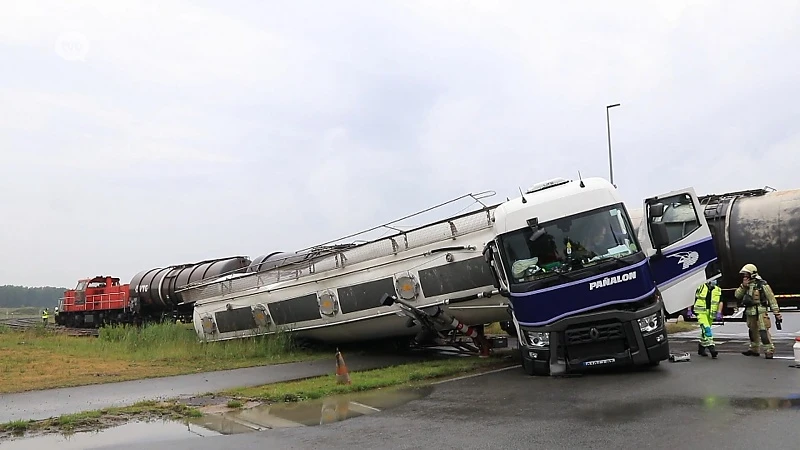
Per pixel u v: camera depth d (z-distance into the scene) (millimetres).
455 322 16344
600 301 11422
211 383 13219
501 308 16078
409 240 17156
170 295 32969
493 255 12805
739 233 17984
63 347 21234
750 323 13688
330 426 8625
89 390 12555
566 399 9570
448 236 16453
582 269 11578
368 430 8250
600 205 12008
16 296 162625
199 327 22344
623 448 6598
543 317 11680
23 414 10078
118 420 9492
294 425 8797
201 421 9297
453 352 18172
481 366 14562
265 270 21109
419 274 16609
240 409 10172
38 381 13781
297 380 13383
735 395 8977
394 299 16516
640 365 11812
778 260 17344
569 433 7387
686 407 8359
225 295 21781
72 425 9172
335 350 19688
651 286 11625
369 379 12539
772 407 8078
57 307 45125
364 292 17797
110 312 38062
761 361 12625
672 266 14352
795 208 17250
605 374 11680
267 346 18984
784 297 17969
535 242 12039
